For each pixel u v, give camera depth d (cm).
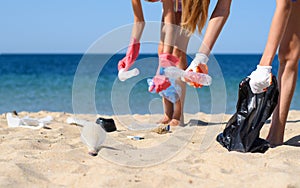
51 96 1155
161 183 212
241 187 205
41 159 261
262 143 287
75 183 218
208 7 288
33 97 1134
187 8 288
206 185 210
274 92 286
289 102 305
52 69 2886
